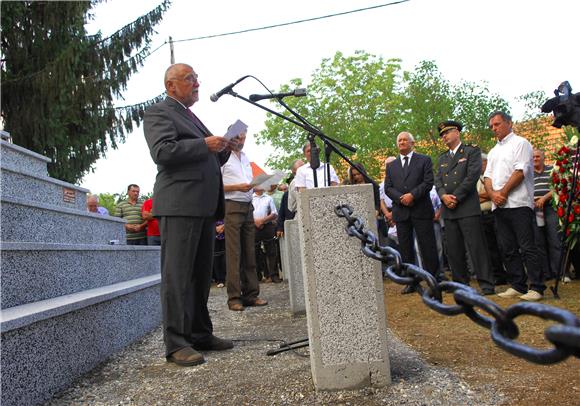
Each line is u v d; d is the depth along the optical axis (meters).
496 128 5.52
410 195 6.06
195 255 3.59
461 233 5.96
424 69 25.38
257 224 8.93
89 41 13.73
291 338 4.01
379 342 2.70
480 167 5.84
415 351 3.38
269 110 4.07
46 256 3.36
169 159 3.35
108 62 13.82
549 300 4.97
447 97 25.06
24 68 13.25
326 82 26.08
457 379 2.74
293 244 5.20
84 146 13.82
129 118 14.47
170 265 3.40
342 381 2.68
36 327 2.66
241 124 3.47
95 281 4.16
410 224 6.29
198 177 3.46
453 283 1.24
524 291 5.44
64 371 2.95
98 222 5.65
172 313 3.39
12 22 12.77
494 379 2.72
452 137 6.07
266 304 6.00
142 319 4.43
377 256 1.66
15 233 3.97
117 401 2.71
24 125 12.83
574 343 0.75
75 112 13.33
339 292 2.70
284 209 8.70
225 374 3.07
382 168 25.30
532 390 2.53
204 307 3.74
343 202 2.71
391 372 2.92
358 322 2.70
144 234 9.90
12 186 4.72
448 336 3.75
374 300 2.71
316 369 2.67
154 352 3.76
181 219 3.41
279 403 2.55
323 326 2.69
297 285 5.18
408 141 6.25
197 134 3.62
